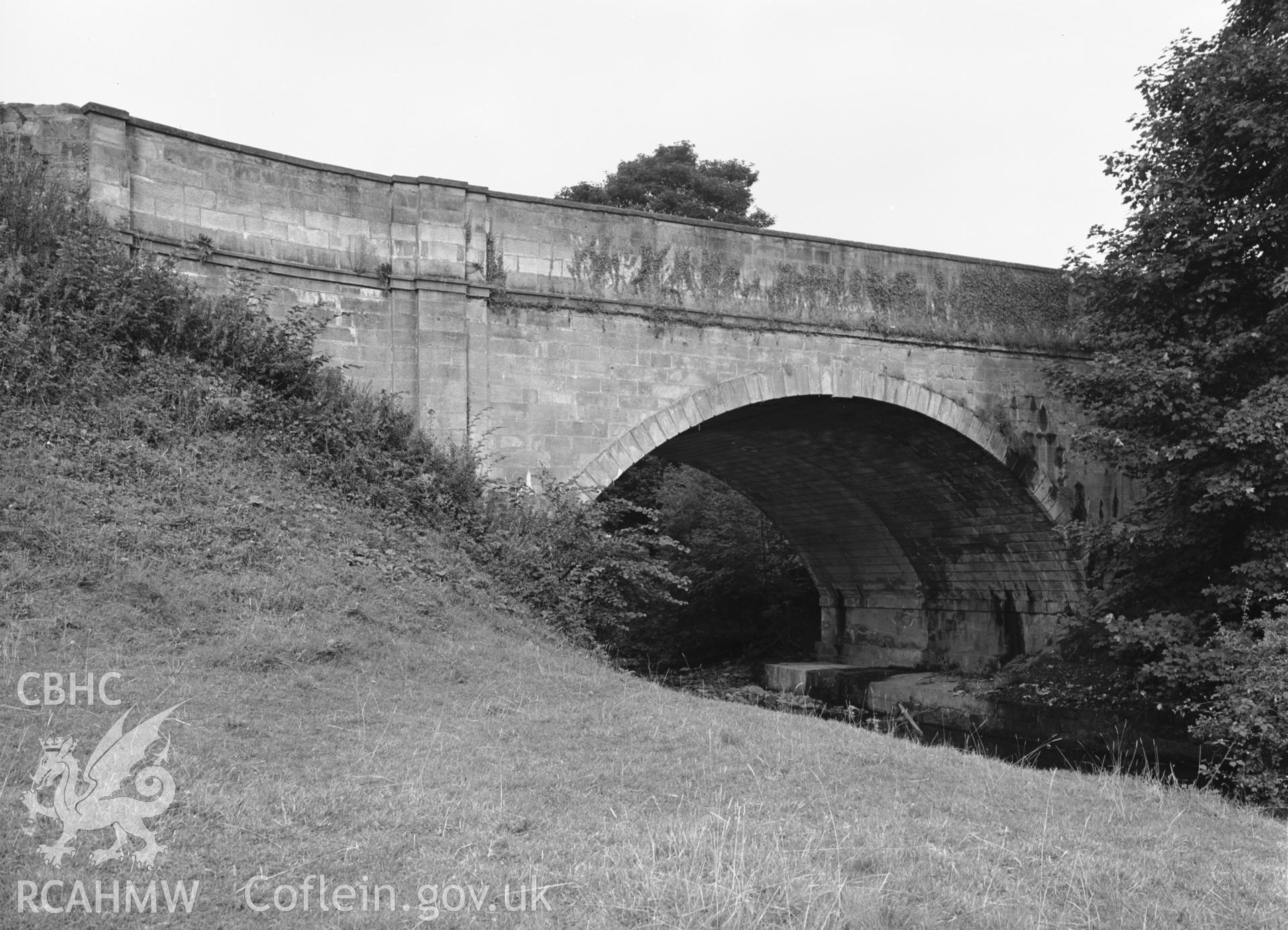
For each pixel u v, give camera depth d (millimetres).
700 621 32969
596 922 5168
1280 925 6215
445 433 14945
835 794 7691
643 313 16641
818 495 26531
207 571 9859
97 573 9023
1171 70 16422
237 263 14062
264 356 13406
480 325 15445
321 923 4969
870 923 5430
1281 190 15539
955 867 6395
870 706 24328
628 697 10031
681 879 5648
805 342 18125
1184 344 15797
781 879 5809
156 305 12758
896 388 19031
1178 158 16562
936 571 26016
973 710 20938
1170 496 16172
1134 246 16594
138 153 13461
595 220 16500
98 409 11391
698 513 33125
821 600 30953
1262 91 15234
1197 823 8453
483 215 15633
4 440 10359
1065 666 20469
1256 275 15828
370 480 13211
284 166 14492
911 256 19375
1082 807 8375
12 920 4684
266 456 12398
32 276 12078
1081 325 17688
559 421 15938
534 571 13641
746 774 7938
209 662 8445
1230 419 14133
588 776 7469
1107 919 5973
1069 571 21703
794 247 18172
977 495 22109
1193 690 15359
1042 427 20734
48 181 12906
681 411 16875
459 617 11156
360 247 14953
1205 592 15047
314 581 10430
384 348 14969
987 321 20094
